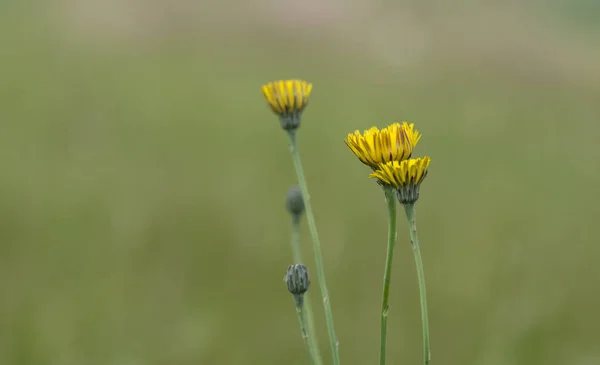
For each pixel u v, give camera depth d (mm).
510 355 1484
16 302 1571
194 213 1923
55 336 1486
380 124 2766
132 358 1470
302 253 1829
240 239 1865
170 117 2703
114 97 2887
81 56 3447
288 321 1619
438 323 1594
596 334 1563
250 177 2234
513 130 2840
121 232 1844
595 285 1729
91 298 1613
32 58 3312
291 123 995
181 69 3377
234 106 2926
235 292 1699
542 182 2367
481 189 2277
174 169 2248
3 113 2625
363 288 1724
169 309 1622
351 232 1920
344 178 2264
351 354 1548
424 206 2113
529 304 1622
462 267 1782
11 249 1766
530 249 1873
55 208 1942
